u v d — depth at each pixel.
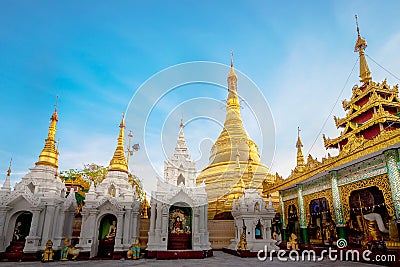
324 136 23.58
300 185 24.41
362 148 16.61
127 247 20.06
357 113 21.23
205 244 20.66
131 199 21.17
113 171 24.75
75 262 17.36
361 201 17.92
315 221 24.03
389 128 18.56
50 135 23.69
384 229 17.34
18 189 19.77
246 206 22.78
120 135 26.58
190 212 21.48
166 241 19.66
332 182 19.84
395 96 20.58
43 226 19.28
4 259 17.98
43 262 17.28
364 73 22.42
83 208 20.66
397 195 14.78
